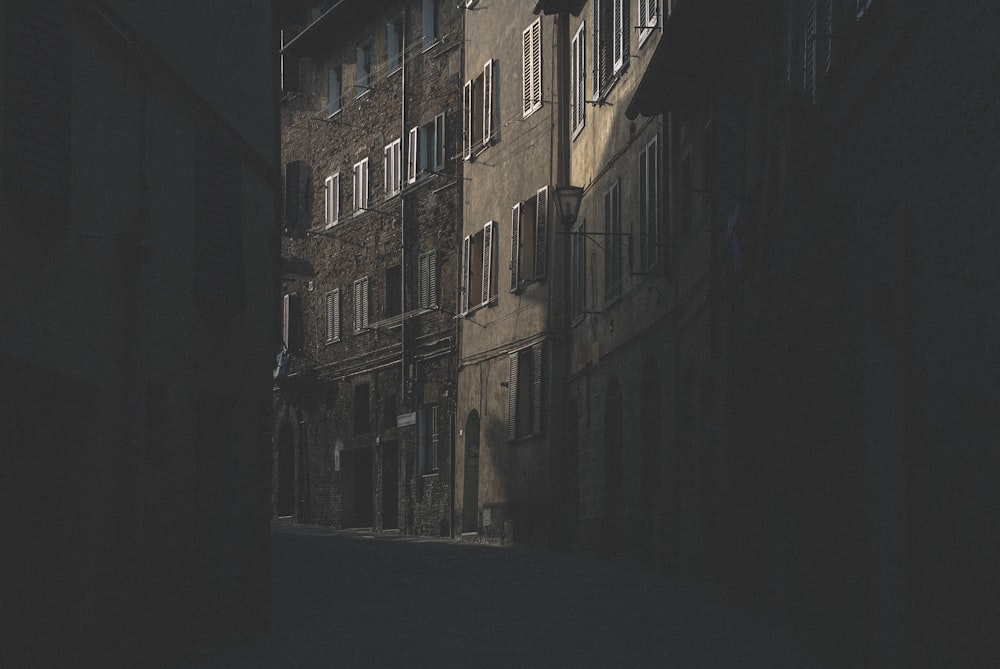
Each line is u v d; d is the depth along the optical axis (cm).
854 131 1253
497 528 3875
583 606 1925
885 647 1191
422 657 1379
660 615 1811
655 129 2734
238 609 1620
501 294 3931
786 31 1631
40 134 1054
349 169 4897
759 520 1906
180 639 1420
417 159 4469
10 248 1029
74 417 1190
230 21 1641
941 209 955
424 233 4431
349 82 4919
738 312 2031
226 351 1608
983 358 864
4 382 1073
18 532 1105
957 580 930
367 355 4688
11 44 1017
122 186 1267
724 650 1437
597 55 3234
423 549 3253
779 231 1672
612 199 3125
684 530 2473
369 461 4700
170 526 1395
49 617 1155
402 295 4512
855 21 1215
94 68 1200
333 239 4978
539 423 3634
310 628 1672
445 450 4244
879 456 1212
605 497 3139
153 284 1345
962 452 913
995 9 834
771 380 1752
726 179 2155
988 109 848
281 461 5175
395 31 4650
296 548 3222
